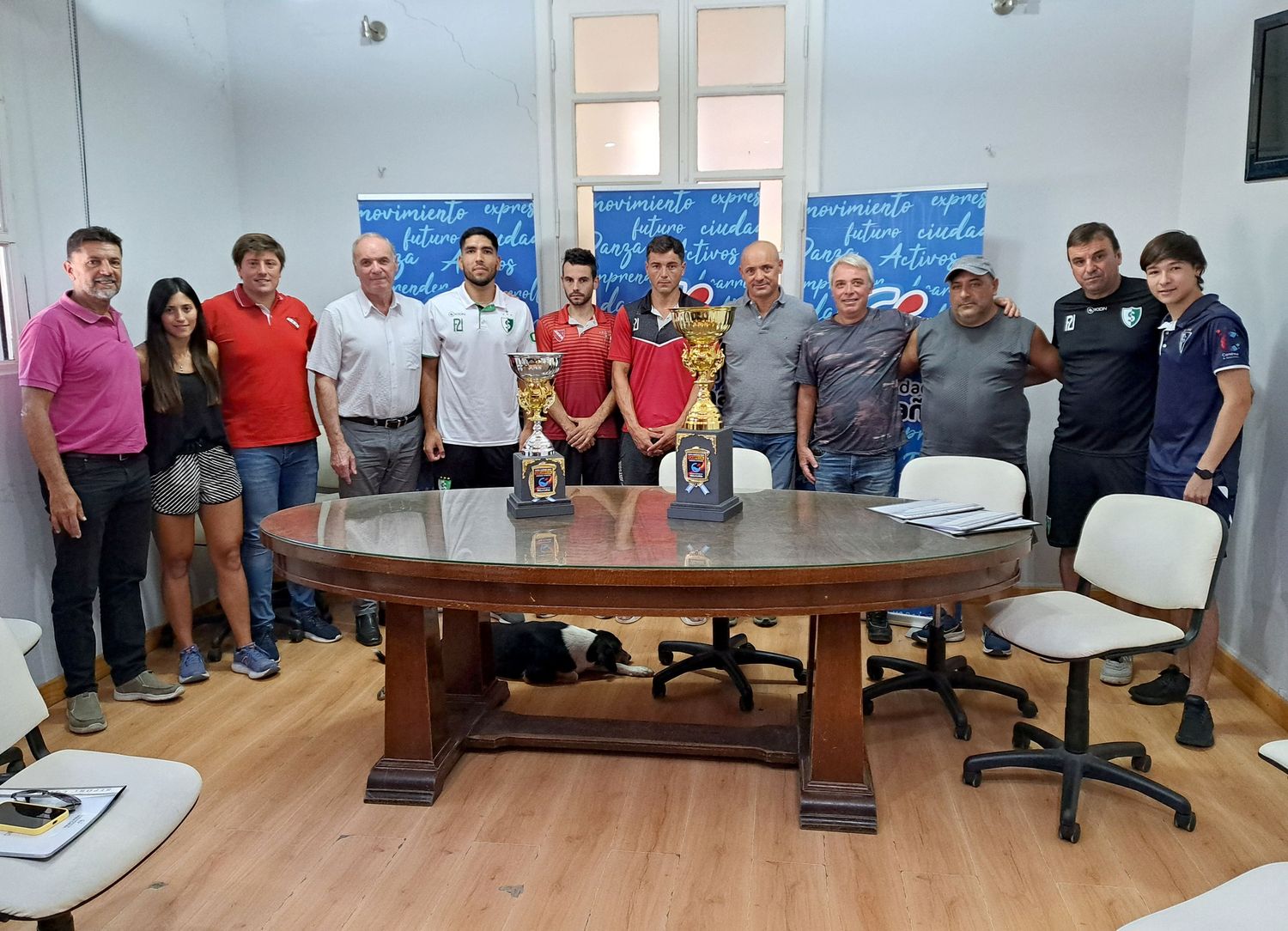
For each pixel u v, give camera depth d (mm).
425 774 2545
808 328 3889
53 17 3451
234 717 3145
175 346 3373
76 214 3572
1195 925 1300
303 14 4523
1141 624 2395
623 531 2441
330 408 3818
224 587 3539
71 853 1507
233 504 3502
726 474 2609
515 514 2637
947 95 4145
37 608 3240
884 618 3863
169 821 1649
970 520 2443
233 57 4602
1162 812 2465
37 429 2881
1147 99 3994
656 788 2619
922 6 4113
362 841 2357
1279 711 3004
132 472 3172
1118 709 3131
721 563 2084
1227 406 2891
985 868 2205
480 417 4008
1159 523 2459
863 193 4066
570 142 4453
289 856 2287
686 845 2316
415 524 2561
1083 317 3414
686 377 3996
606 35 4395
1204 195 3764
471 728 2869
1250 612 3283
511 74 4441
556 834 2379
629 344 4055
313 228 4660
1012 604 2611
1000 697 3277
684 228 4242
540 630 3488
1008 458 3586
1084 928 1978
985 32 4082
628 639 3908
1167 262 3006
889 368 3754
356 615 3928
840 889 2125
